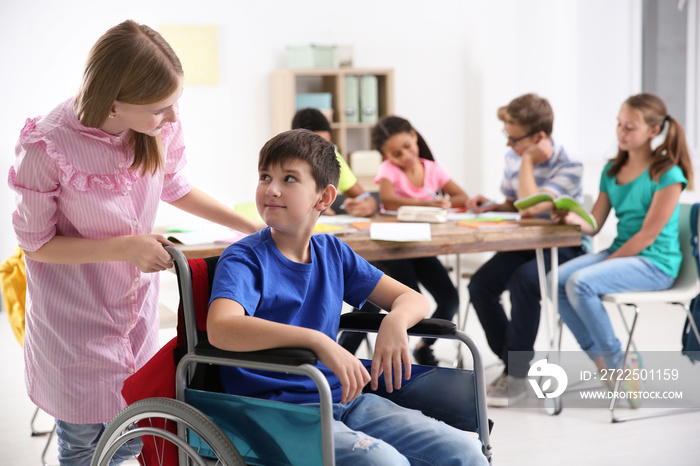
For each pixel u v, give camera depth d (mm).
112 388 1626
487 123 5629
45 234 1500
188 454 1375
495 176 5566
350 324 1604
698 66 4863
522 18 5230
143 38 1395
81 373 1605
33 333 1610
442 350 3674
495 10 5430
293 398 1461
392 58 5688
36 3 4719
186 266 1425
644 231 2875
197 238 2479
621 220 3074
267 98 5340
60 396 1608
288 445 1306
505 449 2451
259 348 1299
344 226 2846
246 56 5254
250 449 1361
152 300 1715
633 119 2906
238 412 1354
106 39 1393
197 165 5195
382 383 1606
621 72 5172
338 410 1476
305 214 1467
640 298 2781
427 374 1560
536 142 3189
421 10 5715
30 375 1658
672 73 5035
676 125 2891
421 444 1392
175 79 1418
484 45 5602
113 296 1599
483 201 3400
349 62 5340
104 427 1694
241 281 1394
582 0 5102
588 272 2814
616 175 3092
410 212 2965
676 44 4996
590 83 5184
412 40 5723
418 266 3256
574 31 5148
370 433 1443
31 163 1425
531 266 2982
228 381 1480
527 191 3123
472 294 3145
